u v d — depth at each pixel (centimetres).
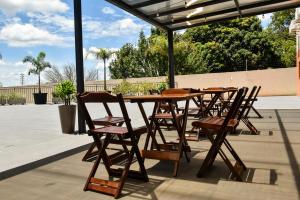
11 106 1642
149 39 2569
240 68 2664
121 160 343
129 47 2784
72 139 510
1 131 636
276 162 339
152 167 333
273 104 1143
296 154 370
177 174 307
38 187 281
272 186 267
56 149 434
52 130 631
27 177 310
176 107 554
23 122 808
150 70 2495
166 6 702
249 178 289
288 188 261
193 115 531
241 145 430
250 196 246
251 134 517
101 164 354
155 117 384
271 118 729
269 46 2639
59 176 311
